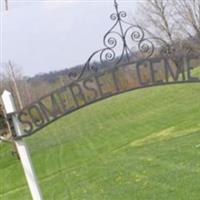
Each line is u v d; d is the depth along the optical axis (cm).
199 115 2506
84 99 566
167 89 3650
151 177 1423
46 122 588
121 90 561
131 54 586
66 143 2925
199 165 1398
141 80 558
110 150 2300
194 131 2084
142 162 1680
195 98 3097
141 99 3675
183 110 2811
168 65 557
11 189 2086
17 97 2384
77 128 3444
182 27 3030
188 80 558
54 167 2220
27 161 643
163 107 3145
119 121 3178
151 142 2145
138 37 592
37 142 3228
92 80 563
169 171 1425
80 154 2408
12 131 620
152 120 2797
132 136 2517
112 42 585
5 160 2731
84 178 1741
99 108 3925
